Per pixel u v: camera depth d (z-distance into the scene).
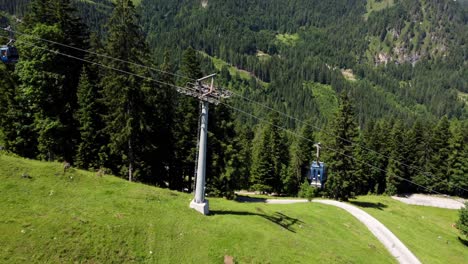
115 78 37.94
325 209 48.19
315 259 27.50
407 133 92.06
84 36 44.44
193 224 27.28
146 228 24.91
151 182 44.22
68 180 29.53
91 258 21.09
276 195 78.25
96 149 41.78
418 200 85.56
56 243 21.19
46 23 40.31
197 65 46.72
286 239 29.16
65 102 40.91
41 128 38.50
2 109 41.38
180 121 46.72
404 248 40.97
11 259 19.45
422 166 92.38
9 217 22.36
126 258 21.92
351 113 59.69
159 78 44.88
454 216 74.12
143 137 41.00
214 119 46.66
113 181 31.80
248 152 76.62
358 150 78.81
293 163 77.88
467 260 43.41
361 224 45.50
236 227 28.44
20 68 39.25
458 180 87.44
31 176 28.36
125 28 38.81
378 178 89.50
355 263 30.16
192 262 23.28
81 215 24.23
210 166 46.38
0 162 29.03
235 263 24.08
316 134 98.06
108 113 41.28
